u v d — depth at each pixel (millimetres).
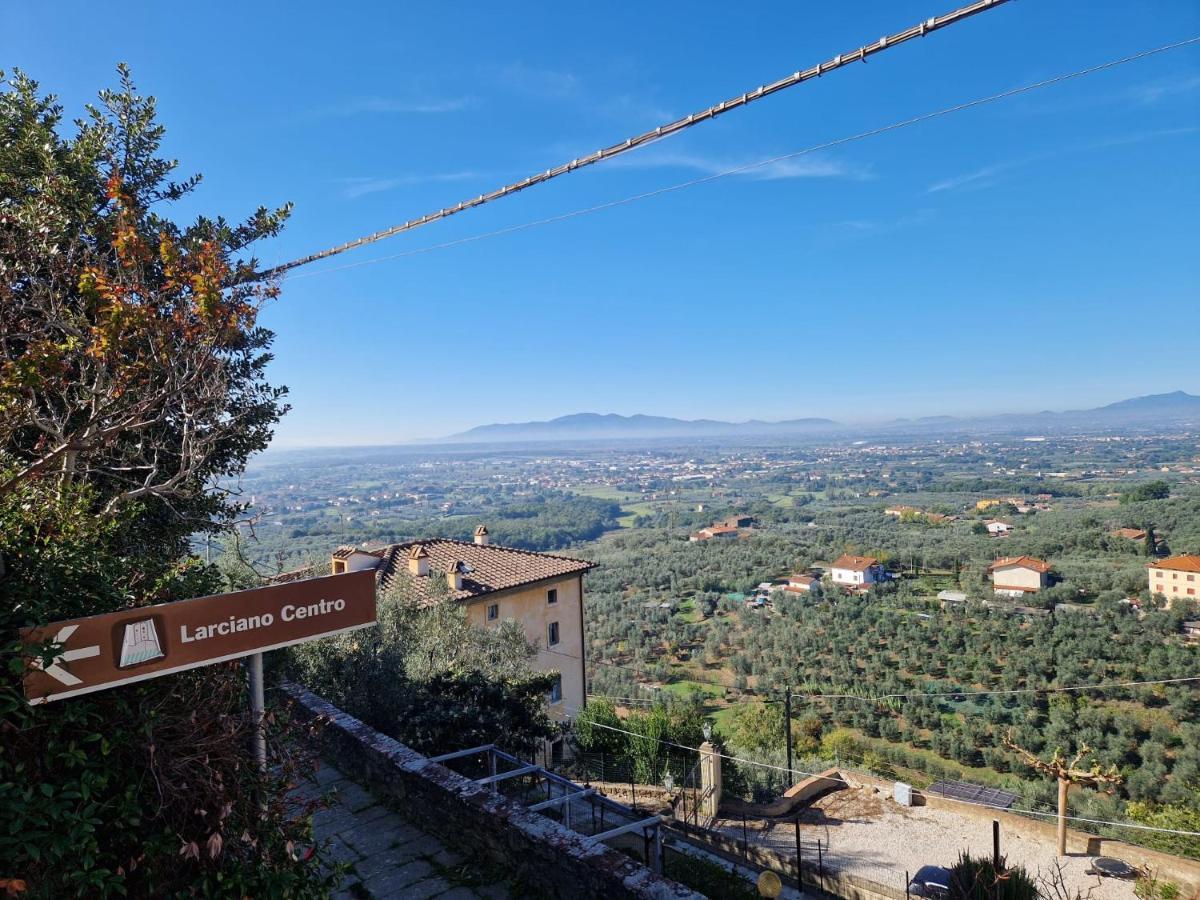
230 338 5355
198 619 3902
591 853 4996
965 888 5469
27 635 3273
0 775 3113
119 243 4648
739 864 12062
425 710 10453
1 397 4348
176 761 3680
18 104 7398
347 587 4582
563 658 20234
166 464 8109
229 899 3693
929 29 3336
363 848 5887
